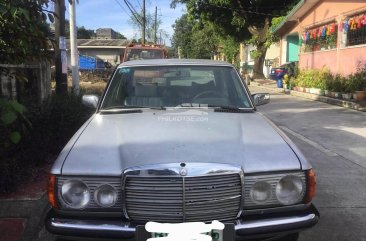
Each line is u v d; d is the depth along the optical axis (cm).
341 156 743
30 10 457
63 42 906
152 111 455
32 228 456
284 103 1588
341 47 1770
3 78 722
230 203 321
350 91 1525
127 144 355
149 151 339
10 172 523
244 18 2939
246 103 484
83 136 383
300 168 333
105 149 352
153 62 519
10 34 475
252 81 3091
